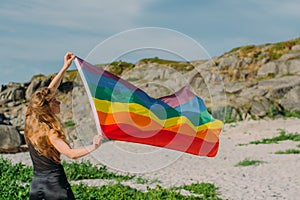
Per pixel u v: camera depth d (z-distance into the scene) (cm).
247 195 1131
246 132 2636
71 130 2473
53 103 590
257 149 2058
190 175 1432
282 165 1598
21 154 1870
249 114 3080
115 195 1009
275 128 2709
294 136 2384
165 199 1022
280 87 3384
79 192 1011
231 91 3516
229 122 3006
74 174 1338
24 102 3988
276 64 4075
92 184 1227
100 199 989
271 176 1404
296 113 3164
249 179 1358
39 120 576
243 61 4338
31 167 1379
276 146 2130
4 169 1310
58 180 577
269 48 4606
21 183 1189
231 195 1130
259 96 3325
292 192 1165
